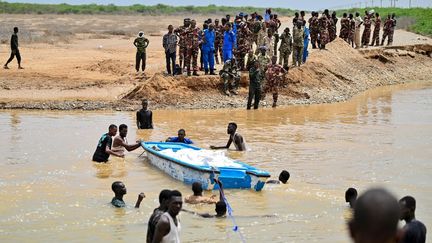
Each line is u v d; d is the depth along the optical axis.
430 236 11.38
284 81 32.09
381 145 20.44
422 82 43.09
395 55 44.84
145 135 21.70
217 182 12.94
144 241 10.83
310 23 38.53
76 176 15.74
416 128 24.02
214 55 33.56
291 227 11.70
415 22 65.19
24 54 40.56
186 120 25.30
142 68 33.12
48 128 22.78
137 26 78.88
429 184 15.33
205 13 130.75
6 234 11.16
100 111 27.38
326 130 23.44
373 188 2.88
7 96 29.02
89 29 70.69
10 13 113.25
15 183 14.84
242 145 19.34
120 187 12.93
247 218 12.21
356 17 43.50
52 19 92.50
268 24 31.62
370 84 38.97
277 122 25.23
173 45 29.89
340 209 12.92
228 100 29.61
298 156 18.59
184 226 11.66
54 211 12.59
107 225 11.72
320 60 36.25
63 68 35.09
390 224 2.78
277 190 14.52
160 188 14.63
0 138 20.69
